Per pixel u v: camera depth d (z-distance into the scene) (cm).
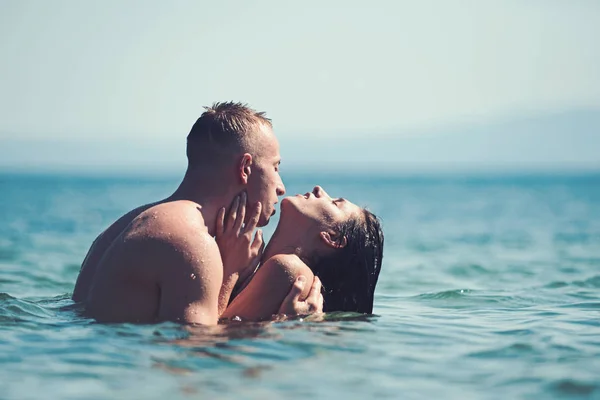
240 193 854
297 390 590
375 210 5756
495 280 1595
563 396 591
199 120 857
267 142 867
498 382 627
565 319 966
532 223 3922
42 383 602
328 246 920
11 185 16488
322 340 755
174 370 636
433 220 4316
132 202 7050
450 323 916
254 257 871
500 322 934
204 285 772
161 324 762
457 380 633
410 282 1571
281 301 857
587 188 13588
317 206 929
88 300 820
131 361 660
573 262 1970
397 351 732
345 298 942
